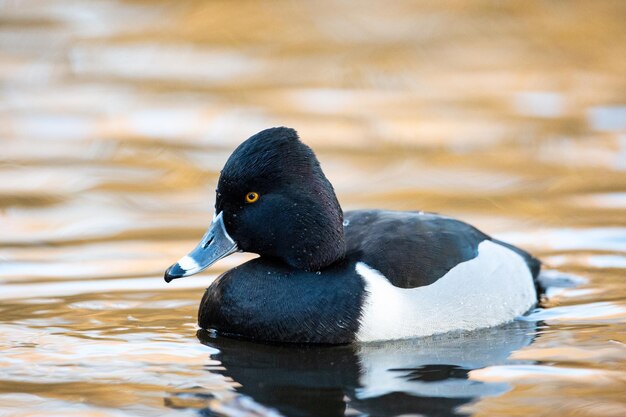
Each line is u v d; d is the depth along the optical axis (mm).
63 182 13938
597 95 17828
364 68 19547
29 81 19062
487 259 9359
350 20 22484
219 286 8812
